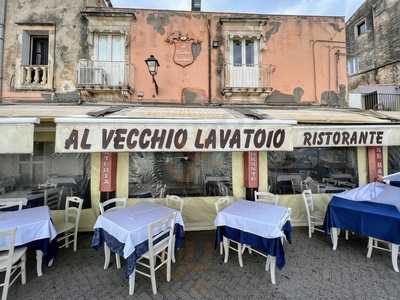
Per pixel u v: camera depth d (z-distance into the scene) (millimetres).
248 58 10617
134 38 9906
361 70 19828
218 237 5254
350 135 6395
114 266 5113
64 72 9547
